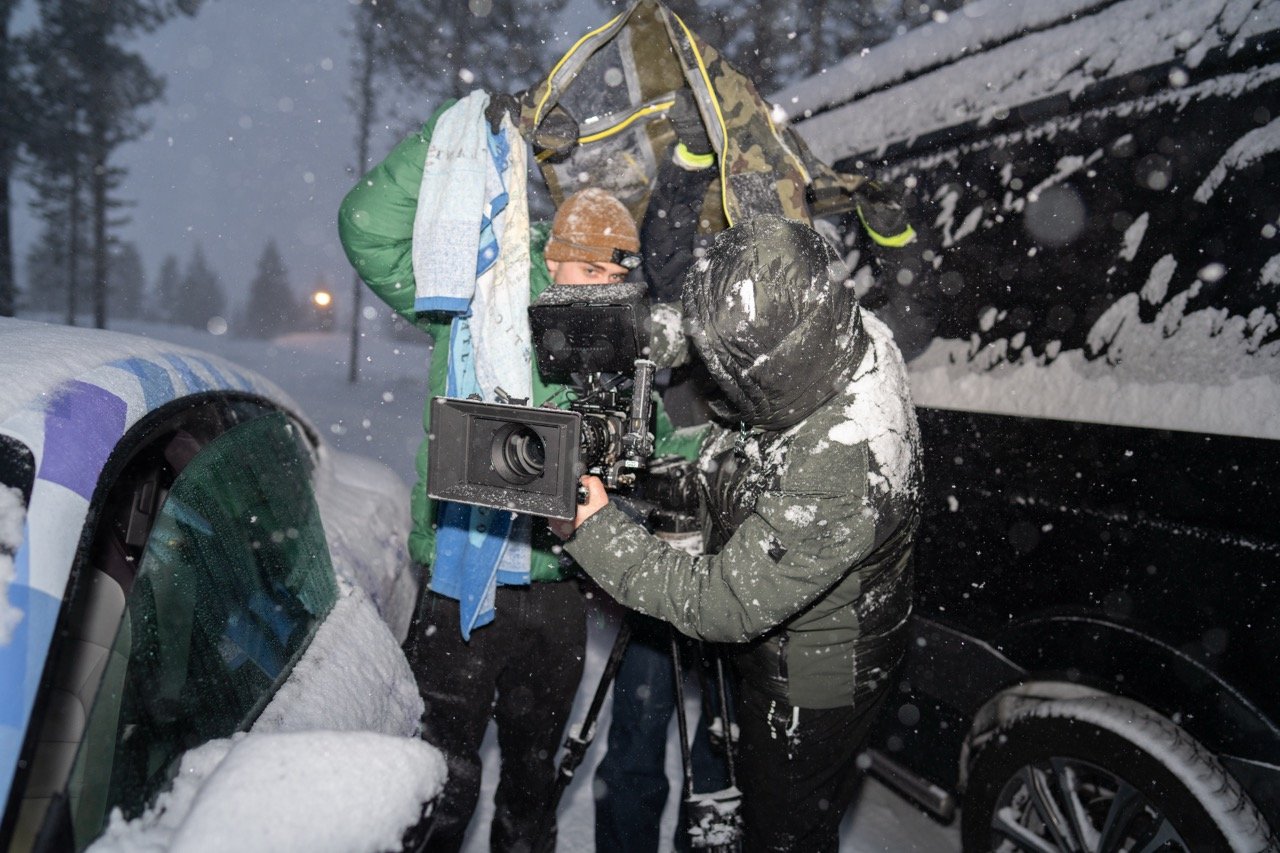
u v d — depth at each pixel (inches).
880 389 54.1
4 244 645.9
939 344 83.4
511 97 67.8
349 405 428.1
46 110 651.5
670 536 67.5
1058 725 68.7
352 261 71.4
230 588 51.1
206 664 45.8
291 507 65.0
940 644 81.7
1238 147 60.8
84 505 41.2
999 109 77.5
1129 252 67.3
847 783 65.2
